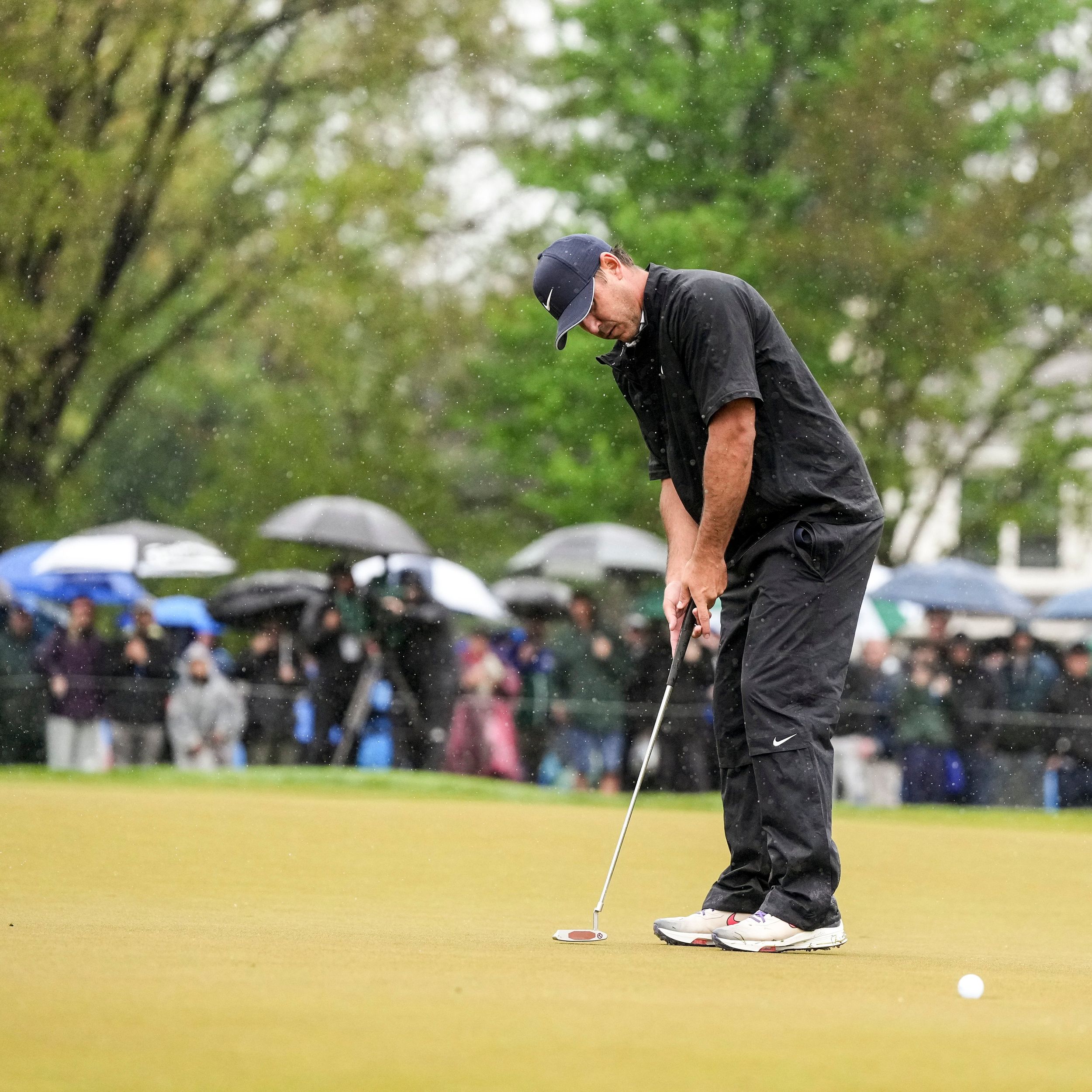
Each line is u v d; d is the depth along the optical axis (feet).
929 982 39.96
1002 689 147.74
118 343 267.18
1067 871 80.07
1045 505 285.02
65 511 289.33
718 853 83.15
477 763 148.05
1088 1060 28.73
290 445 306.35
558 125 287.89
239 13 257.14
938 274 260.62
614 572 176.76
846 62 273.33
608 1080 25.88
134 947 41.09
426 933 48.80
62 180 242.17
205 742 147.43
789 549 49.06
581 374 273.75
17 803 92.43
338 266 272.51
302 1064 26.48
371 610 152.05
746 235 266.36
